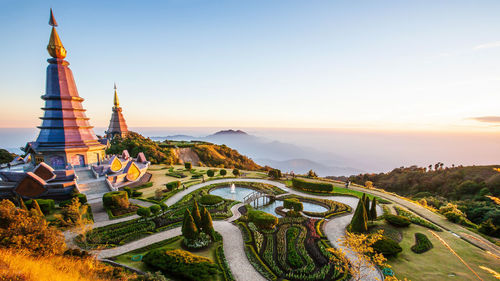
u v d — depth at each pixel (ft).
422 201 144.97
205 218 83.41
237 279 64.08
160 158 269.44
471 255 74.64
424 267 68.28
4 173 122.62
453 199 225.15
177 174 200.95
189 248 78.69
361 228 87.97
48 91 146.51
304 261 73.46
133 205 119.96
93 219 102.78
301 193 154.61
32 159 155.74
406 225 95.81
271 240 85.97
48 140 147.23
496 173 225.56
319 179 199.82
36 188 117.80
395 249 72.69
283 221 103.40
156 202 127.34
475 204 147.74
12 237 49.37
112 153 272.51
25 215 60.03
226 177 197.06
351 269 59.11
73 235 85.25
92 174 150.71
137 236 87.61
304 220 104.63
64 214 95.91
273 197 142.72
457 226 100.07
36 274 41.06
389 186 314.96
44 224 57.62
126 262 68.95
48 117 147.95
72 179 131.95
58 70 147.74
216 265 64.49
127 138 313.73
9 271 39.24
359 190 164.45
